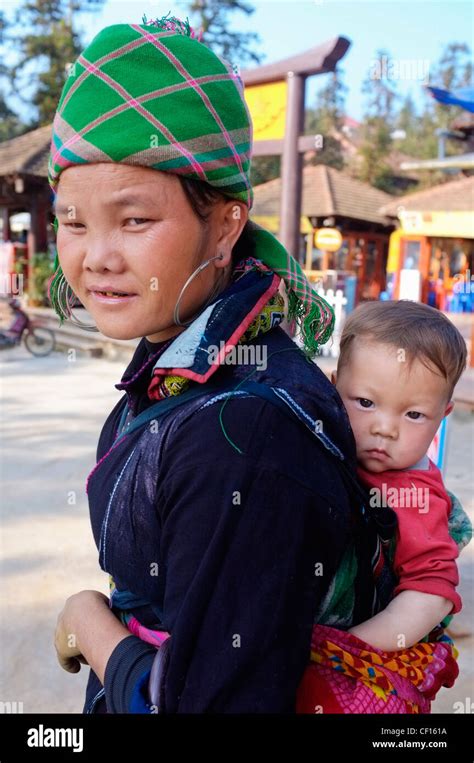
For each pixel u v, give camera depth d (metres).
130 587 1.04
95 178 0.92
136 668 0.98
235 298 0.99
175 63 0.93
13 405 7.62
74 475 5.19
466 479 5.40
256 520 0.86
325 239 15.77
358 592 1.04
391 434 1.15
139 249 0.94
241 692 0.84
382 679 1.02
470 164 9.91
